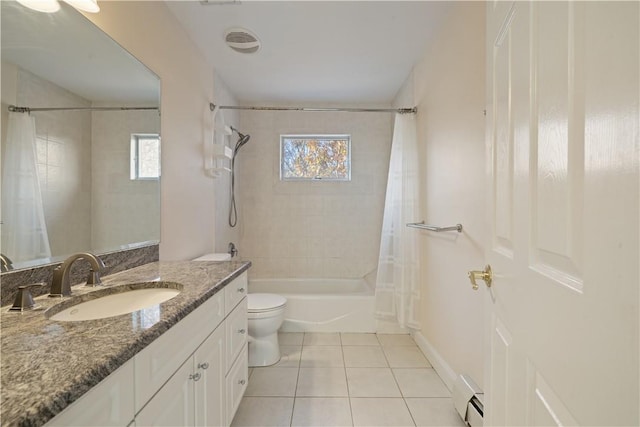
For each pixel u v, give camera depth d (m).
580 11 0.46
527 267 0.65
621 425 0.37
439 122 2.08
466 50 1.68
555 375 0.53
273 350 2.26
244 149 3.55
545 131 0.58
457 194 1.80
